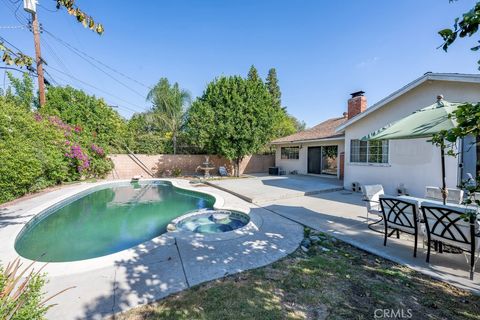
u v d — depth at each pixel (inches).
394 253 158.2
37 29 487.8
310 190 391.9
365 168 395.9
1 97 412.8
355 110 491.8
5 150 300.2
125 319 97.4
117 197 446.0
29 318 66.5
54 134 440.8
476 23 61.2
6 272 75.3
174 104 849.5
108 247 218.4
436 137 87.0
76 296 113.3
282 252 161.9
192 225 255.6
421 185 320.2
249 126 572.1
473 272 125.6
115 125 692.7
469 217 78.2
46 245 222.8
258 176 658.2
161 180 609.0
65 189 429.7
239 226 252.8
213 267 140.8
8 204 306.0
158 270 137.6
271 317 97.9
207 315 99.3
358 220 235.3
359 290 116.9
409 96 336.8
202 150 789.2
